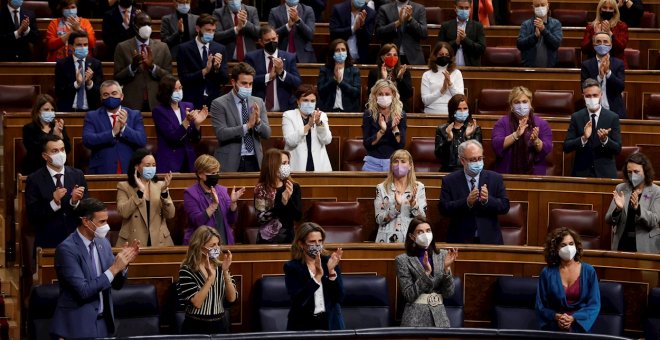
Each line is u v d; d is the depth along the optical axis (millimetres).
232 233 32812
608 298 31219
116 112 36625
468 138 36344
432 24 48750
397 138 36594
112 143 36250
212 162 32125
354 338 25406
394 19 45500
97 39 47656
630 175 33312
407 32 45344
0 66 43188
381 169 36656
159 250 31016
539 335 25641
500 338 25750
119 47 41781
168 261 31094
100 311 27141
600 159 37406
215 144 39500
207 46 41312
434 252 30047
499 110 42969
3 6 45438
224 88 42938
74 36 40844
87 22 45406
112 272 26656
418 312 29609
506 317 31594
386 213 33250
